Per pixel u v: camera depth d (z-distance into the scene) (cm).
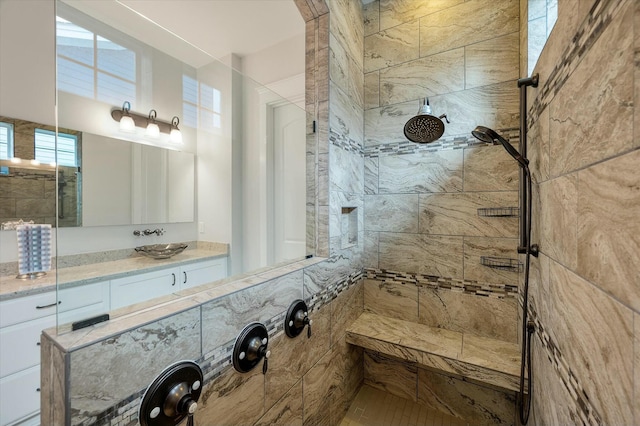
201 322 79
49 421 58
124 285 105
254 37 214
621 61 49
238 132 197
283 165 172
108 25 165
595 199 60
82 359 54
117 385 60
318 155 150
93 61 158
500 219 151
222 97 203
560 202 81
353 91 176
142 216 175
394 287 182
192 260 156
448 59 164
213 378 82
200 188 202
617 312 50
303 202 160
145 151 182
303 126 159
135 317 68
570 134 73
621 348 49
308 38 151
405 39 177
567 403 75
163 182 188
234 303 90
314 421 133
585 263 64
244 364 91
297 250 162
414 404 173
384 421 160
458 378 163
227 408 87
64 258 134
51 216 178
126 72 175
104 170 160
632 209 46
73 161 146
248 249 182
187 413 68
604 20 56
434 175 169
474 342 151
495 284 153
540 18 128
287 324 114
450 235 164
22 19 166
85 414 54
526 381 121
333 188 152
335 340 154
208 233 198
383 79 185
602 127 56
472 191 158
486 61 154
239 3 179
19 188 168
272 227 177
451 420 160
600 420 56
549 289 92
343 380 163
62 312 69
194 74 209
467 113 159
